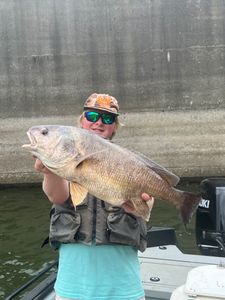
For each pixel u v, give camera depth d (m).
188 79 14.84
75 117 15.17
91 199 2.84
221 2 14.59
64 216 2.87
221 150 14.92
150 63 14.88
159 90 14.91
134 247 2.90
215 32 14.70
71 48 14.93
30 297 4.01
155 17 14.77
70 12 14.80
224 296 3.04
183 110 14.93
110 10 14.75
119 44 14.85
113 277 2.82
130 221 2.83
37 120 15.16
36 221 11.34
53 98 15.11
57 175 2.53
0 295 7.14
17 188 15.05
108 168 2.47
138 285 2.91
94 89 15.08
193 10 14.69
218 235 4.96
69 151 2.39
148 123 14.98
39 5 14.79
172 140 14.98
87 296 2.80
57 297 2.91
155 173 2.58
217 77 14.81
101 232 2.80
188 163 15.00
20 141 15.07
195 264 4.27
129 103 14.99
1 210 12.55
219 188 5.05
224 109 14.84
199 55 14.80
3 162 15.07
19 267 8.39
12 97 15.04
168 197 2.59
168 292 3.82
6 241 9.93
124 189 2.52
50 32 14.88
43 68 15.01
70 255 2.88
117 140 14.99
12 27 14.88
